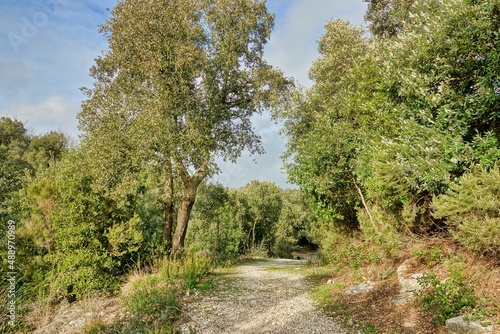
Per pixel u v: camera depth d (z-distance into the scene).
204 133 13.43
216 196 23.12
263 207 40.31
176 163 12.88
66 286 8.89
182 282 9.41
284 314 6.56
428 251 6.52
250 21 14.56
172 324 6.20
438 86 5.66
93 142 12.03
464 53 5.43
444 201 4.91
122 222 10.05
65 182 9.80
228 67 14.31
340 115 10.02
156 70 12.21
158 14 12.59
